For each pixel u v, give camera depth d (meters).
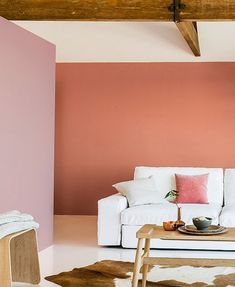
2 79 4.42
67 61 7.77
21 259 3.95
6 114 4.49
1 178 4.40
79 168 7.81
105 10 5.00
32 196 5.05
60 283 3.94
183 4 4.93
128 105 7.70
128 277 4.11
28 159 4.95
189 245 5.16
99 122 7.77
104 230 5.38
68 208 7.83
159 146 7.65
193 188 5.80
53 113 5.62
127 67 7.70
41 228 5.26
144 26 6.78
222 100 7.53
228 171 6.06
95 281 3.99
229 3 4.88
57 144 7.85
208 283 3.92
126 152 7.70
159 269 4.40
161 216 5.25
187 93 7.59
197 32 6.75
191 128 7.59
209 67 7.55
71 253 5.09
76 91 7.80
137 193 5.67
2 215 3.65
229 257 4.84
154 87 7.65
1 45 4.40
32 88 5.05
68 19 5.06
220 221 5.16
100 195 7.76
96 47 7.33
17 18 5.09
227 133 7.52
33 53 5.07
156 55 7.48
